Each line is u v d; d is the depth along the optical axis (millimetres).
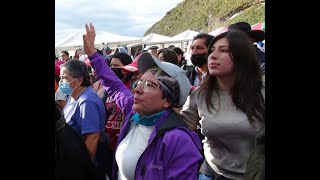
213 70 2262
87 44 2992
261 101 2209
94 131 2918
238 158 2252
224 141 2289
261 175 1635
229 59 2227
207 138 2385
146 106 2068
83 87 3076
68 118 3002
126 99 2783
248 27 3203
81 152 2381
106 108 3434
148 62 2123
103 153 3088
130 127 2324
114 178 2459
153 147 1974
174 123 1978
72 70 3023
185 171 1882
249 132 2211
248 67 2221
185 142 1923
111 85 2916
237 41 2215
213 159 2357
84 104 2930
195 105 2475
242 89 2213
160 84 2043
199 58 3504
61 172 2258
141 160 2008
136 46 18703
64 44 15680
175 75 2072
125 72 3914
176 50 5527
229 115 2248
